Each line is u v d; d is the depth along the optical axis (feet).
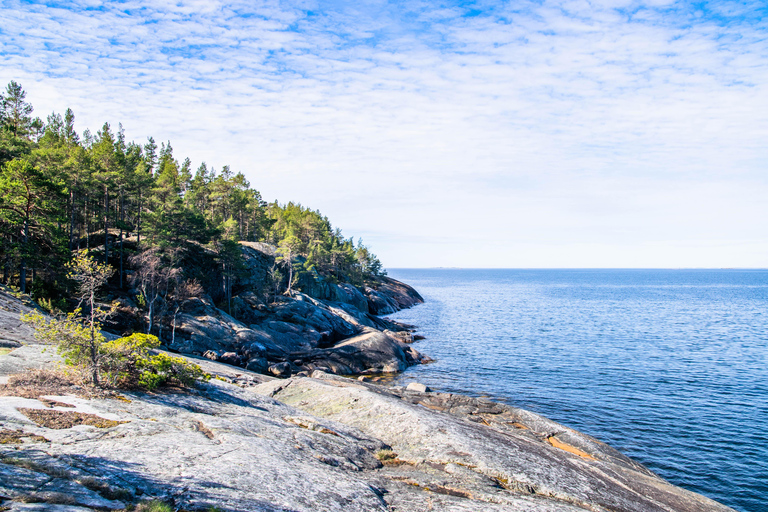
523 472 43.62
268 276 249.14
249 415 46.47
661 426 102.68
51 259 128.88
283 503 26.96
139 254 175.42
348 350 164.14
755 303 466.29
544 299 526.98
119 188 192.44
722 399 123.34
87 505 21.36
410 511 32.04
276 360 161.17
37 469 23.61
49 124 266.98
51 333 40.47
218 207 317.42
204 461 30.19
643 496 46.03
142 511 22.15
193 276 200.34
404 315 359.46
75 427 31.22
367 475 38.68
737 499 72.23
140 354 47.24
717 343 216.13
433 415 59.82
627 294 627.05
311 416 54.08
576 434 69.87
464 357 183.73
